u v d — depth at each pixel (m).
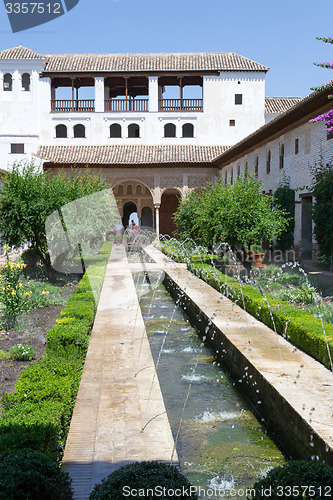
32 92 31.02
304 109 16.61
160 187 31.23
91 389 4.86
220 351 7.81
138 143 31.73
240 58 32.12
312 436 4.05
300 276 12.56
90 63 31.31
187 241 21.73
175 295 13.52
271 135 21.38
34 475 2.49
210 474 4.22
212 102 31.55
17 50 31.08
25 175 12.87
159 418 4.21
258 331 7.78
